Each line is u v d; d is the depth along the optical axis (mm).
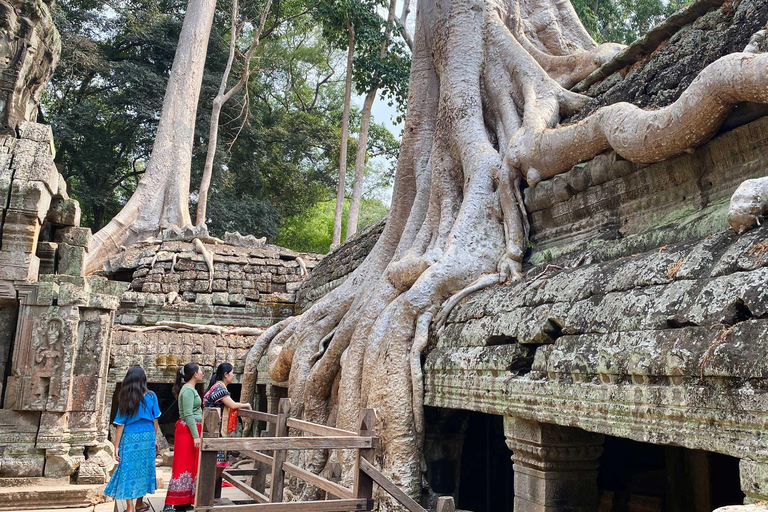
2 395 6348
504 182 5855
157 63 24109
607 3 18906
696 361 2609
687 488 4949
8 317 6504
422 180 7164
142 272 13109
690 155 4164
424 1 7797
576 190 5242
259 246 14477
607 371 3135
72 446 6480
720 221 3678
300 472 4207
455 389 4746
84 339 6805
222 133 24531
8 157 6715
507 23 7680
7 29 7020
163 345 10344
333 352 6832
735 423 2418
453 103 6820
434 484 5289
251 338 11008
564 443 3904
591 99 6051
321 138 26281
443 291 5551
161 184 18406
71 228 7543
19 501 5887
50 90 23594
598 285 3666
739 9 4316
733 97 3482
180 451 5383
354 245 10453
